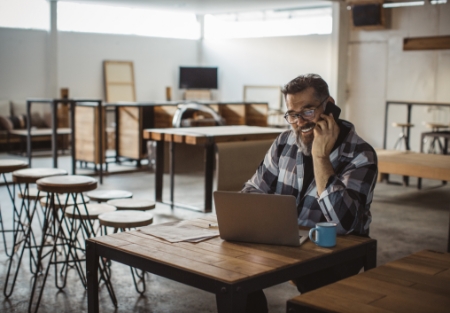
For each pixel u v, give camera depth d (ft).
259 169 8.56
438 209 20.80
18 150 37.47
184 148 23.66
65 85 40.52
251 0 37.93
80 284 12.17
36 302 11.14
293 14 42.75
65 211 11.52
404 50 35.06
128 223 10.34
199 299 11.54
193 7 42.34
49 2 39.06
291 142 8.21
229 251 6.72
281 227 6.86
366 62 37.19
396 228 17.88
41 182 10.62
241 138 18.49
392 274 5.92
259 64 44.50
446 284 5.63
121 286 12.17
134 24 44.57
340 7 36.65
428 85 34.78
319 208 7.79
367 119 37.52
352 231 7.49
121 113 30.37
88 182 10.74
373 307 4.98
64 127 38.27
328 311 4.88
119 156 30.83
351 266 7.61
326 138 7.14
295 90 7.47
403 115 35.99
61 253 12.85
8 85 37.99
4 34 37.52
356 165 7.42
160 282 12.50
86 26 41.78
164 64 46.21
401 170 18.76
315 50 41.01
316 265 6.56
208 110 26.68
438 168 17.89
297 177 8.00
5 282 11.49
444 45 33.50
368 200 7.42
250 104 35.53
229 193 6.97
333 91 37.50
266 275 6.00
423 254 6.72
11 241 15.29
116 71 43.01
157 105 30.96
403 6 35.29
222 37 46.83
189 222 8.21
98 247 7.13
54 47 39.47
